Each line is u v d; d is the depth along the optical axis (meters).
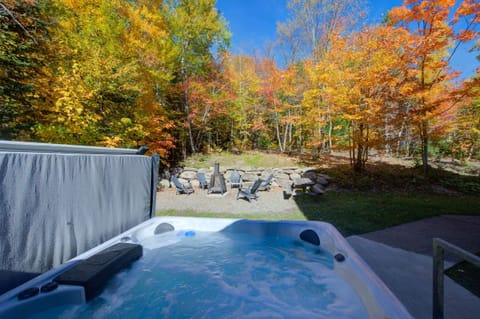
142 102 7.99
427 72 7.50
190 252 3.53
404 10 6.43
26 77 5.17
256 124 12.88
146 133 7.68
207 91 11.72
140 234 3.50
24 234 2.13
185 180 9.66
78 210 2.76
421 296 2.18
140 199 4.05
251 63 13.49
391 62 6.67
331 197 7.09
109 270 2.46
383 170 9.25
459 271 2.62
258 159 11.06
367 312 1.94
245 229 3.94
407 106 7.82
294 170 9.37
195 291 2.62
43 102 5.53
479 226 4.34
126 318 2.19
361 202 6.39
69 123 5.43
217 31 10.73
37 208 2.26
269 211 5.83
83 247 2.82
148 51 7.79
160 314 2.25
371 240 3.68
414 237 3.80
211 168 9.73
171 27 9.70
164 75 8.55
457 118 9.60
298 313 2.21
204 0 10.06
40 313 1.89
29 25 5.14
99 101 6.41
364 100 7.25
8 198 2.00
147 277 2.88
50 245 2.39
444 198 6.86
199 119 11.69
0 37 4.52
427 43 6.28
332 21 10.37
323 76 7.69
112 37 7.09
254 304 2.38
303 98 10.44
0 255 1.92
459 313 1.89
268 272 2.98
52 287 2.03
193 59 10.54
